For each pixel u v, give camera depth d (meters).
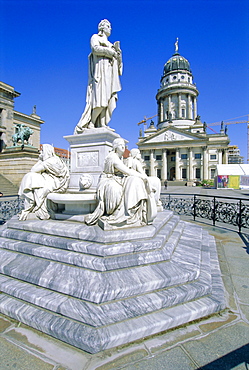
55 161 4.14
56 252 2.77
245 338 2.07
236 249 4.80
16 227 3.59
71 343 1.92
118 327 1.98
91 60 4.60
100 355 1.83
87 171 4.31
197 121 60.62
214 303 2.43
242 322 2.29
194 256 3.18
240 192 26.38
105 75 4.35
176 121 62.22
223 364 1.77
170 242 3.34
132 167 4.07
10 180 23.77
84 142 4.41
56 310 2.15
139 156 4.42
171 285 2.51
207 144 57.19
